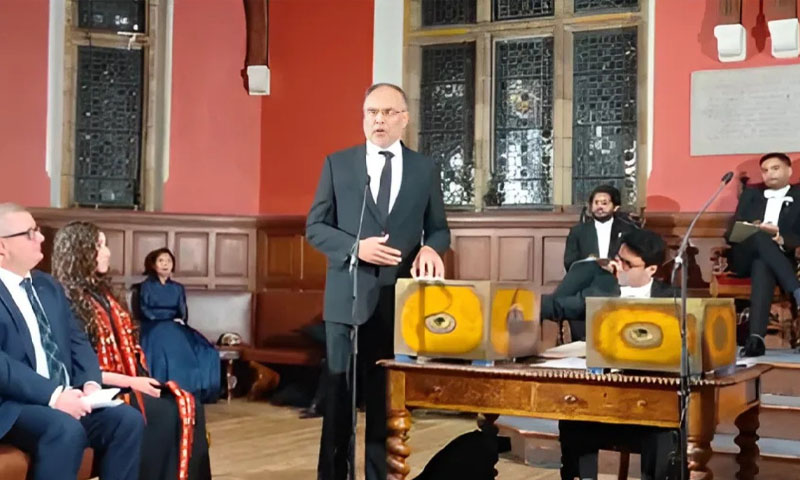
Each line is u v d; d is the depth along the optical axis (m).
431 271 3.49
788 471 4.61
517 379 3.18
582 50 7.94
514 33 8.11
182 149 8.38
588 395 3.09
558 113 7.94
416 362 3.37
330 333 3.70
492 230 7.63
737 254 6.09
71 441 3.30
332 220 3.86
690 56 7.26
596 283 6.09
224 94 8.44
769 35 7.01
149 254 7.48
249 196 8.45
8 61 7.96
